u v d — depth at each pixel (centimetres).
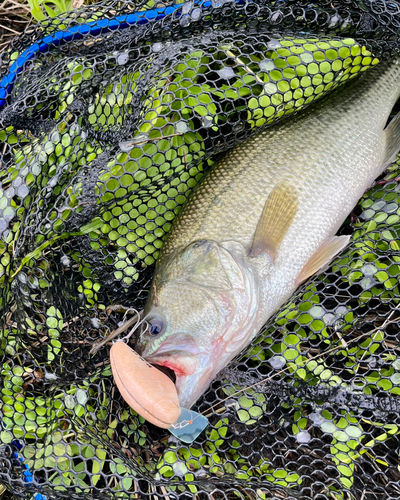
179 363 37
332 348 43
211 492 40
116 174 41
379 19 42
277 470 41
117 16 43
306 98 42
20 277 40
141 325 38
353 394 42
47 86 40
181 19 41
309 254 42
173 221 43
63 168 41
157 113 40
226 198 42
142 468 40
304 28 43
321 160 43
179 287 39
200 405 42
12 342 41
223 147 42
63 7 49
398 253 43
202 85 42
